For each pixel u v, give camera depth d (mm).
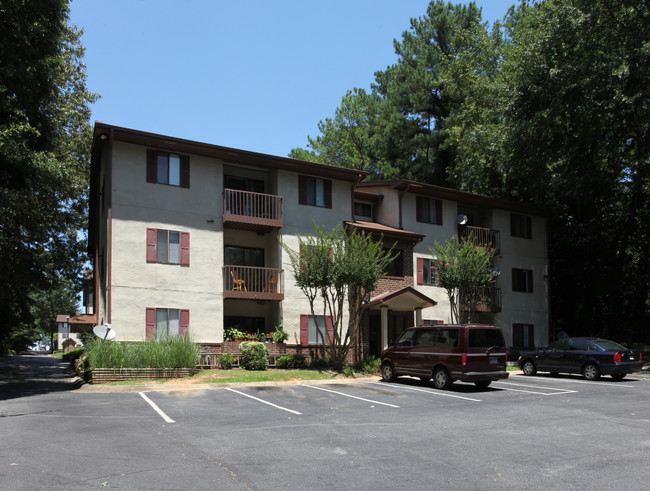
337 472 7332
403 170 40438
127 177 21625
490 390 16969
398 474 7258
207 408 12984
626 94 24953
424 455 8305
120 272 21000
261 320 25547
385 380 19406
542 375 22812
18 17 17469
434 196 30047
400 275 28109
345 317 25781
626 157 28453
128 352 18391
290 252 22609
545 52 26781
